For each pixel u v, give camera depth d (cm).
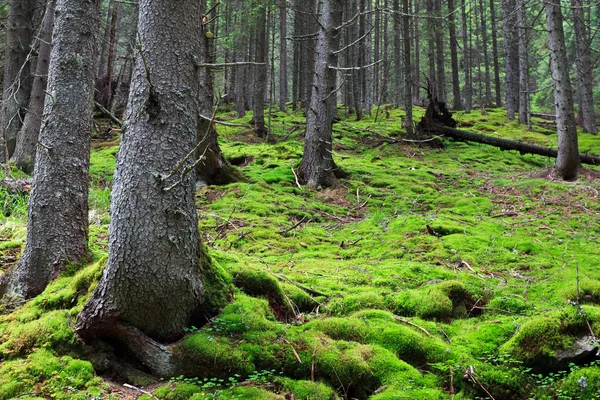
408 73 1471
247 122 1812
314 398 288
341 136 1605
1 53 1186
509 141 1386
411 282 461
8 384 274
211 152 904
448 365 326
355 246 613
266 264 512
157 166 302
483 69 4125
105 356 311
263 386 294
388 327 358
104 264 348
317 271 495
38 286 371
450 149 1460
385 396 290
